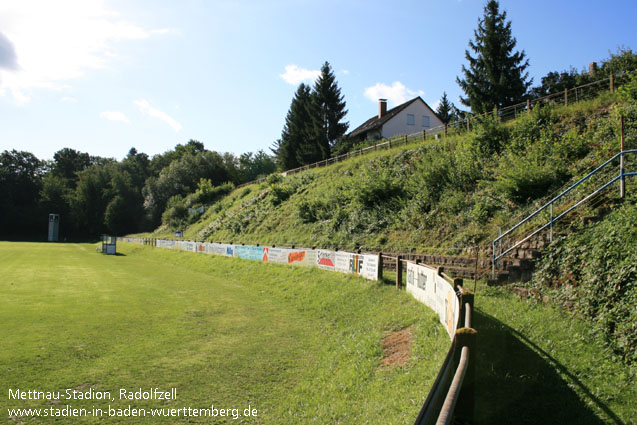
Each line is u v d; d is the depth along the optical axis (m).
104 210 78.88
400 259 12.38
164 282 20.92
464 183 19.12
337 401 6.68
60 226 84.88
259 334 11.11
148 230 68.50
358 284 13.83
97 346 9.71
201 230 43.81
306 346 10.05
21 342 9.77
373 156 31.44
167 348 9.76
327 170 36.12
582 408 5.05
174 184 70.50
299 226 27.53
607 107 18.30
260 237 30.06
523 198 15.23
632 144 13.11
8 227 81.81
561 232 10.10
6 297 15.46
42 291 17.14
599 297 7.10
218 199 55.62
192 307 14.56
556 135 18.69
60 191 87.31
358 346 8.96
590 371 5.68
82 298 15.79
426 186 20.58
